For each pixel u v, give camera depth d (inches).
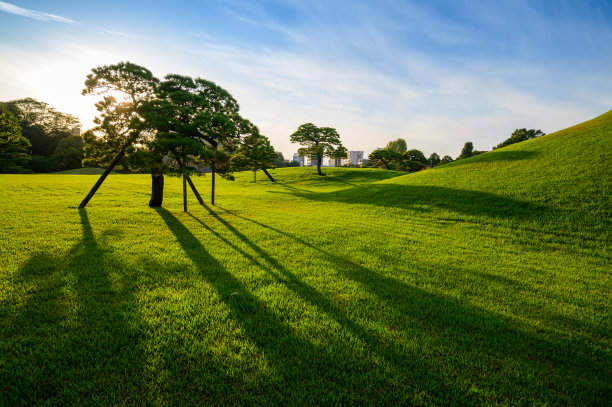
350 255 303.6
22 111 2445.9
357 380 112.8
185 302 174.4
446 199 654.5
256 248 320.2
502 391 110.2
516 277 252.1
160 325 147.2
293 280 222.8
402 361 125.3
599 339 151.8
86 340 131.0
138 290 190.4
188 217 521.7
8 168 1785.2
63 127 2682.1
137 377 108.8
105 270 221.8
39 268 217.2
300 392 105.2
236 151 713.0
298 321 157.4
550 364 129.3
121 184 1145.4
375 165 3149.6
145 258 259.4
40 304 162.6
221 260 269.0
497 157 999.6
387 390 109.0
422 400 104.3
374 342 139.9
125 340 131.5
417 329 153.6
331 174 1989.4
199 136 599.5
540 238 404.5
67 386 103.9
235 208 693.3
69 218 426.0
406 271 256.8
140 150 513.0
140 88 585.3
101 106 522.9
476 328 158.7
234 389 105.3
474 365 125.2
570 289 227.1
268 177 1875.0
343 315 166.1
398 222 533.3
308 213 644.1
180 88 607.5
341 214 629.0
